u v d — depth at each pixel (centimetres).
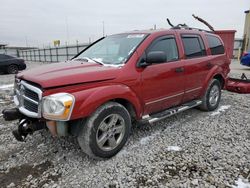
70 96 255
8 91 802
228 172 269
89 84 278
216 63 492
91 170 279
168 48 381
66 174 272
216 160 296
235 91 629
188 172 270
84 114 263
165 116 372
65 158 308
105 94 281
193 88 435
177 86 393
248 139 359
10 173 279
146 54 340
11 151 332
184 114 483
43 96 254
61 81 260
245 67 1462
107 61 346
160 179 258
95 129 278
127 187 246
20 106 305
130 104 326
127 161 296
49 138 368
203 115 477
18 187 252
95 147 283
